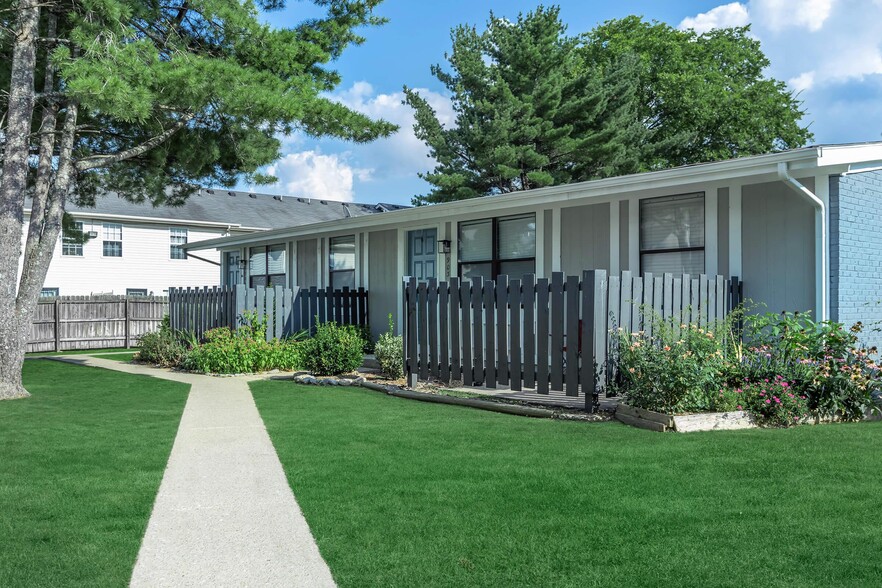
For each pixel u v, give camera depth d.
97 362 14.77
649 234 9.53
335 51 13.21
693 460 4.94
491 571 3.02
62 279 25.48
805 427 6.32
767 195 8.34
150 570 3.11
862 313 8.12
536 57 25.97
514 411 7.21
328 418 7.00
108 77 8.43
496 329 8.09
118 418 7.16
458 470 4.75
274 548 3.36
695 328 7.01
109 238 26.67
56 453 5.48
